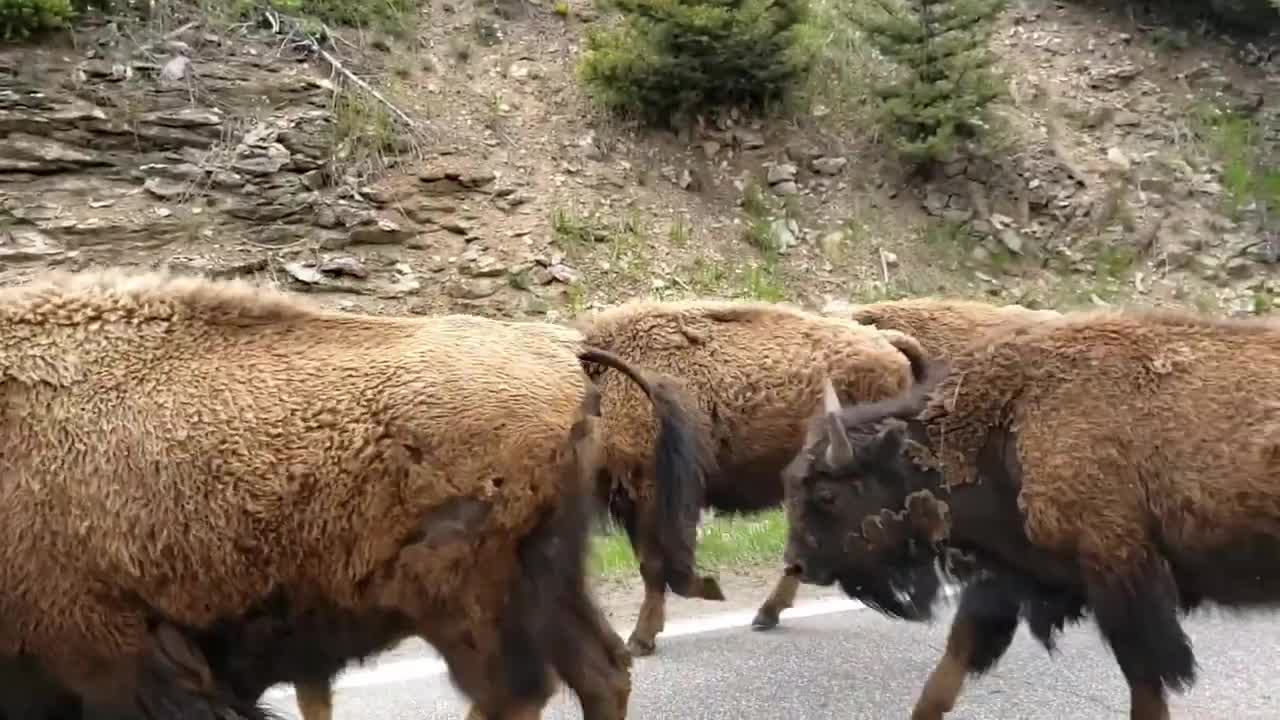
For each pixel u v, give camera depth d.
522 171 10.71
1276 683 5.07
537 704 3.40
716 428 5.58
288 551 3.25
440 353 3.43
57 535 3.16
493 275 9.76
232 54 10.41
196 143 9.63
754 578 6.93
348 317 3.57
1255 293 12.22
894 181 12.26
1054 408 4.14
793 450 5.62
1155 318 4.24
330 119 10.20
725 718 4.76
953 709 4.87
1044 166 12.86
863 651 5.60
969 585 4.45
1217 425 3.94
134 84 9.75
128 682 3.23
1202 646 5.55
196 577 3.21
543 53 11.98
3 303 3.37
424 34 11.73
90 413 3.24
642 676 5.23
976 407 4.30
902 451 4.35
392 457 3.26
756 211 11.39
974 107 12.16
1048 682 5.22
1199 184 13.18
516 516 3.33
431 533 3.27
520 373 3.44
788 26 11.82
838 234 11.51
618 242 10.46
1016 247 12.07
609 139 11.38
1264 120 14.02
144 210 9.11
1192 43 14.86
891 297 11.02
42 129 9.16
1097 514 4.02
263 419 3.26
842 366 5.63
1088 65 14.37
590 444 3.53
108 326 3.38
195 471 3.21
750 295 10.48
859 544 4.36
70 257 8.61
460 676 3.36
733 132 11.91
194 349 3.39
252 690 3.43
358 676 5.16
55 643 3.20
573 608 3.53
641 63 11.34
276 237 9.38
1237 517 3.91
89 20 10.09
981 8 12.04
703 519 7.80
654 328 5.71
